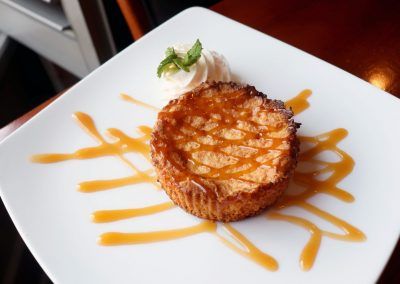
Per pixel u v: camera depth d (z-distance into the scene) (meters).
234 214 0.21
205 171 0.21
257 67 0.27
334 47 0.29
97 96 0.27
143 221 0.22
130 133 0.25
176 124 0.23
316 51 0.29
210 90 0.24
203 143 0.22
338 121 0.24
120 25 0.38
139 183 0.23
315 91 0.26
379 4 0.31
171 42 0.29
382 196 0.21
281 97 0.26
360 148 0.23
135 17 0.32
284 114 0.23
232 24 0.29
